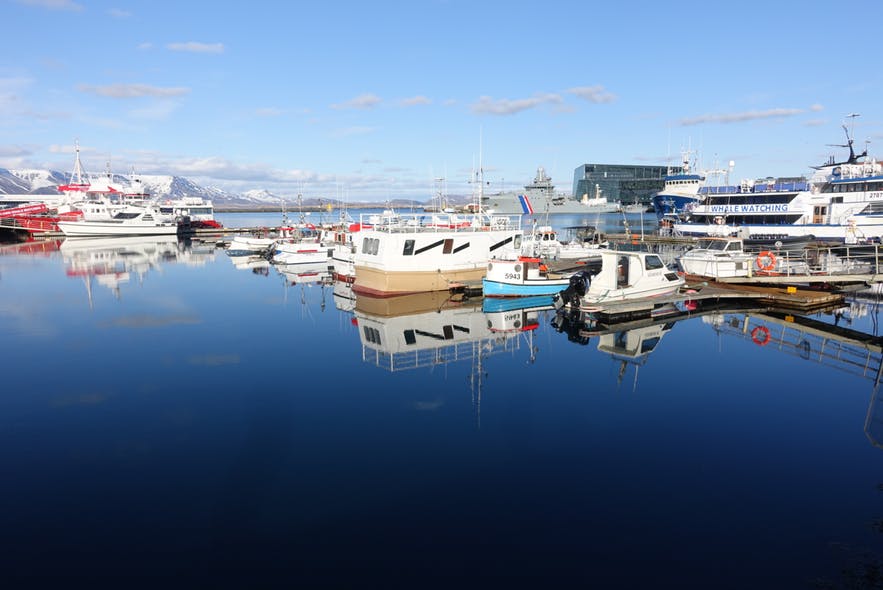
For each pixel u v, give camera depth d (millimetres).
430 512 10922
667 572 8938
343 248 49312
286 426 15617
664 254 57719
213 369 21422
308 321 30875
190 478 12461
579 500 11320
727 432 14898
